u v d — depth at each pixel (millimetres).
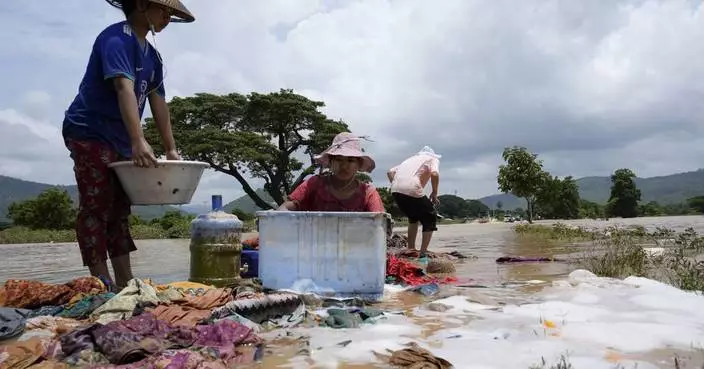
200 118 41875
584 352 2877
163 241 18875
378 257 4551
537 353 2861
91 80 4520
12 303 3965
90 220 4527
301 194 5250
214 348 2859
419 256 7965
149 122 35281
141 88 4723
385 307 4270
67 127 4512
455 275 6125
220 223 4867
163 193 4492
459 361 2736
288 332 3393
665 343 3041
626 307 4039
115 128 4598
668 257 6992
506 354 2848
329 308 4035
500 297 4574
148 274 6562
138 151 4344
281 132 43562
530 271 6426
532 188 29078
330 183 5285
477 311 3994
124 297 3750
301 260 4586
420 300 4555
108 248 4883
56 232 28469
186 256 9992
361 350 2959
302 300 3924
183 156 39188
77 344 2816
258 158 38969
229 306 3584
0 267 8508
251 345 3066
